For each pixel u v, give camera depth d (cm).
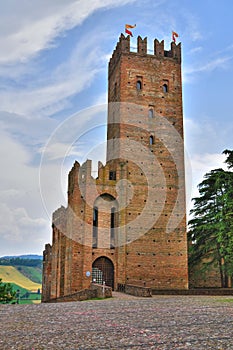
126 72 5894
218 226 5328
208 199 6059
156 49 6091
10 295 5897
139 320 2050
